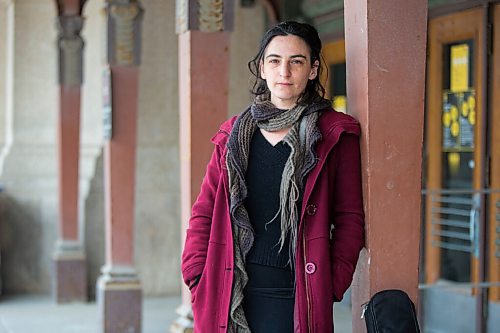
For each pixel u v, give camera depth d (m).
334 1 9.83
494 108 7.67
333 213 4.06
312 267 3.88
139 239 11.64
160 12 11.58
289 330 3.93
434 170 8.52
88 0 11.88
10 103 12.32
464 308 8.06
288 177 3.87
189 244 4.16
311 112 3.97
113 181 9.00
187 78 6.30
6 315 10.79
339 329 8.92
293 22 4.07
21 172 12.28
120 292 9.04
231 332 3.97
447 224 8.36
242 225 3.92
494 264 7.69
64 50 11.12
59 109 11.23
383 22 4.16
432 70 8.48
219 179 4.07
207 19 6.28
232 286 3.96
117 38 8.91
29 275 12.30
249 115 4.03
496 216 7.66
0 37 12.54
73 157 11.37
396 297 4.05
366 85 4.16
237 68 11.44
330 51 10.19
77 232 11.58
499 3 7.59
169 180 11.70
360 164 4.13
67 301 11.52
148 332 9.67
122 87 8.94
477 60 7.83
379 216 4.16
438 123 8.45
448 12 8.21
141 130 11.64
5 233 12.23
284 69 3.98
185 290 6.94
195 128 6.30
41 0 12.29
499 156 7.63
